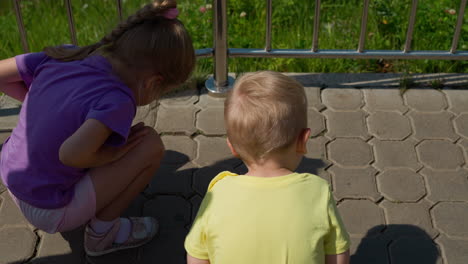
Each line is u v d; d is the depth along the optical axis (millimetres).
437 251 2475
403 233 2559
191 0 4371
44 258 2455
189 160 2961
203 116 3254
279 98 1699
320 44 4000
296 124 1716
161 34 1933
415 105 3314
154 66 1963
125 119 1939
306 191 1715
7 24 4348
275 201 1681
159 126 3174
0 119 3230
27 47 3262
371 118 3223
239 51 3340
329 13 4301
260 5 4375
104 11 4461
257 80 1741
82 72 1985
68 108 1939
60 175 2055
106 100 1907
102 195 2154
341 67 3775
